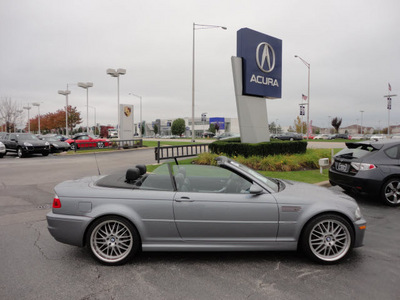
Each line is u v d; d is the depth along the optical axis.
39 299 2.78
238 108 14.18
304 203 3.55
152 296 2.84
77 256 3.80
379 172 6.24
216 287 3.00
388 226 5.02
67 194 3.56
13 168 13.08
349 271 3.36
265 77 14.81
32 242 4.32
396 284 3.06
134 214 3.46
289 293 2.88
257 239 3.55
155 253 3.89
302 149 14.18
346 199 3.75
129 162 15.36
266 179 4.05
